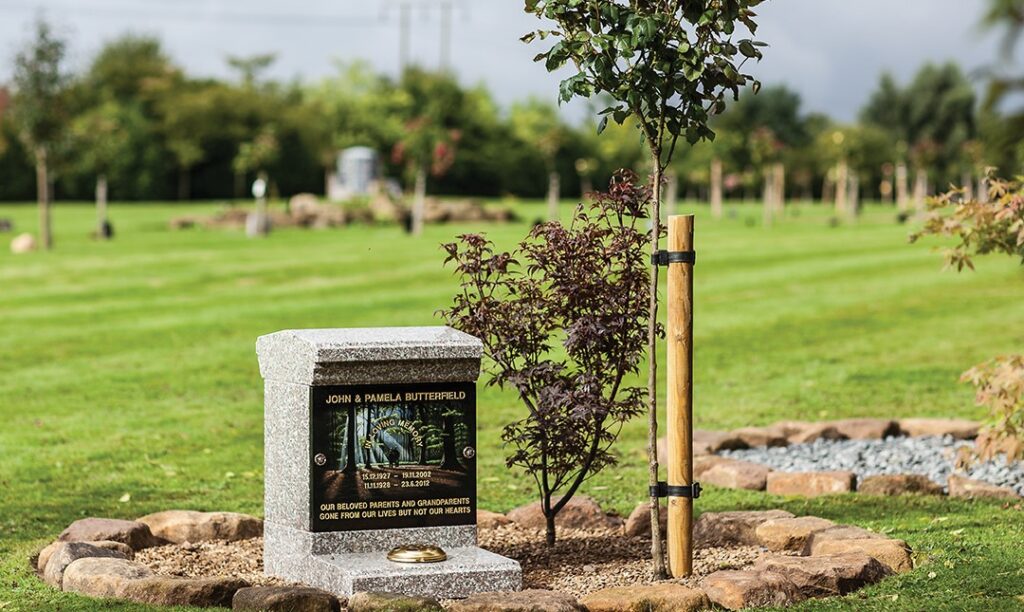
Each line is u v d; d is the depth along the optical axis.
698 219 60.22
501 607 6.23
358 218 53.66
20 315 22.66
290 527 7.40
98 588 6.91
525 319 7.84
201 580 6.75
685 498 7.14
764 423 13.17
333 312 22.92
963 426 11.84
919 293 25.41
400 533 7.29
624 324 7.69
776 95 100.50
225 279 28.95
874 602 6.48
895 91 95.06
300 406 7.23
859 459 10.91
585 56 6.77
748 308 23.47
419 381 7.27
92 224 51.81
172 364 17.38
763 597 6.49
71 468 11.12
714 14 6.74
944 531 8.16
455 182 93.00
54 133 39.66
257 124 92.75
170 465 11.24
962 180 82.12
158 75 100.06
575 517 8.85
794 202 93.44
